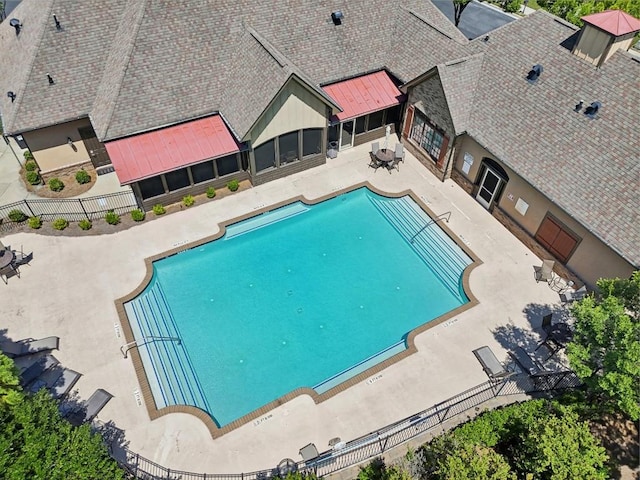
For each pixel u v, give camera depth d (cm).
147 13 3409
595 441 2114
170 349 2886
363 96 4012
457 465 1955
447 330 2984
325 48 3938
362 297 3212
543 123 3231
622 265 2834
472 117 3569
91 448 1880
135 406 2598
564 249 3222
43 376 2686
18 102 3391
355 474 2353
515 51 3522
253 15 3712
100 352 2823
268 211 3719
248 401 2691
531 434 2105
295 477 1988
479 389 2691
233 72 3631
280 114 3491
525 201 3375
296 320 3069
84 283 3173
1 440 1805
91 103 3575
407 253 3491
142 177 3281
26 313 2992
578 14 5053
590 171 2969
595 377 2127
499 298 3167
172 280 3266
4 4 5766
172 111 3512
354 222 3712
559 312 3089
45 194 3781
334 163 4156
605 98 3023
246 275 3316
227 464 2398
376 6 4131
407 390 2700
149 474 2345
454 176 3991
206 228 3569
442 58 3862
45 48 3438
